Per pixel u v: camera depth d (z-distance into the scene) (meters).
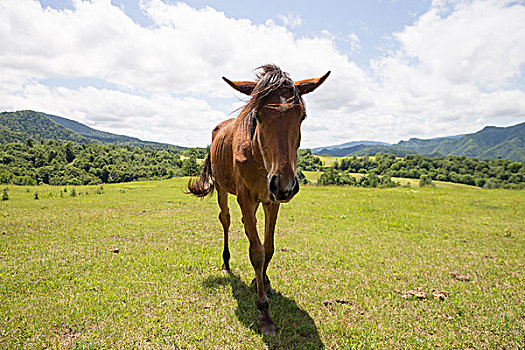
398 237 7.06
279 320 3.18
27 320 3.01
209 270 4.62
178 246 5.96
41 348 2.60
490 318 3.32
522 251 6.03
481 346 2.82
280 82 2.72
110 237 6.66
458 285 4.25
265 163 2.75
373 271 4.75
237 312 3.34
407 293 3.93
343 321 3.18
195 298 3.63
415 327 3.12
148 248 5.79
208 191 5.52
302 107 2.77
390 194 16.52
